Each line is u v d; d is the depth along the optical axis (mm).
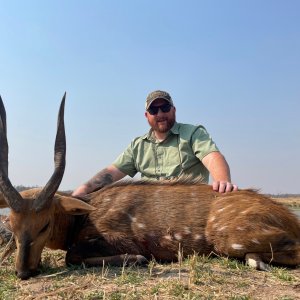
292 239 1370
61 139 1401
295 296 1079
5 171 1366
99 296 1083
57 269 1408
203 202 1492
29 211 1341
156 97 1877
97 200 1550
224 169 1716
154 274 1254
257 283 1178
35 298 1108
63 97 1412
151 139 1947
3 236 1713
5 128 1406
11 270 1403
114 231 1478
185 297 1048
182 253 1459
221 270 1285
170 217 1478
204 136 1853
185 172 1870
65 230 1505
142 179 1600
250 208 1416
